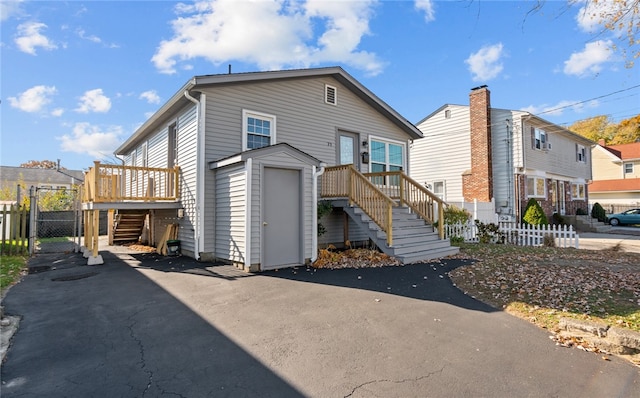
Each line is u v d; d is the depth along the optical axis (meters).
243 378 2.89
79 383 2.80
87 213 10.45
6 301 5.09
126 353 3.36
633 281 5.96
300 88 10.55
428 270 7.37
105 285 6.07
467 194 17.47
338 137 11.55
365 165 12.23
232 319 4.33
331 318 4.37
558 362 3.18
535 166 17.59
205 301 5.09
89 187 9.14
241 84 9.27
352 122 11.91
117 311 4.63
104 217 18.23
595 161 31.41
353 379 2.87
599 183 29.70
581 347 3.48
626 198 28.17
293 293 5.55
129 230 13.80
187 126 9.40
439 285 6.10
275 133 9.84
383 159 12.86
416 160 20.11
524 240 12.27
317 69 10.48
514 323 4.21
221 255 8.39
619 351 3.34
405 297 5.34
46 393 2.65
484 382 2.82
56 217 16.06
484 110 16.83
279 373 2.97
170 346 3.53
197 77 8.11
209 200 8.61
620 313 4.37
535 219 15.45
